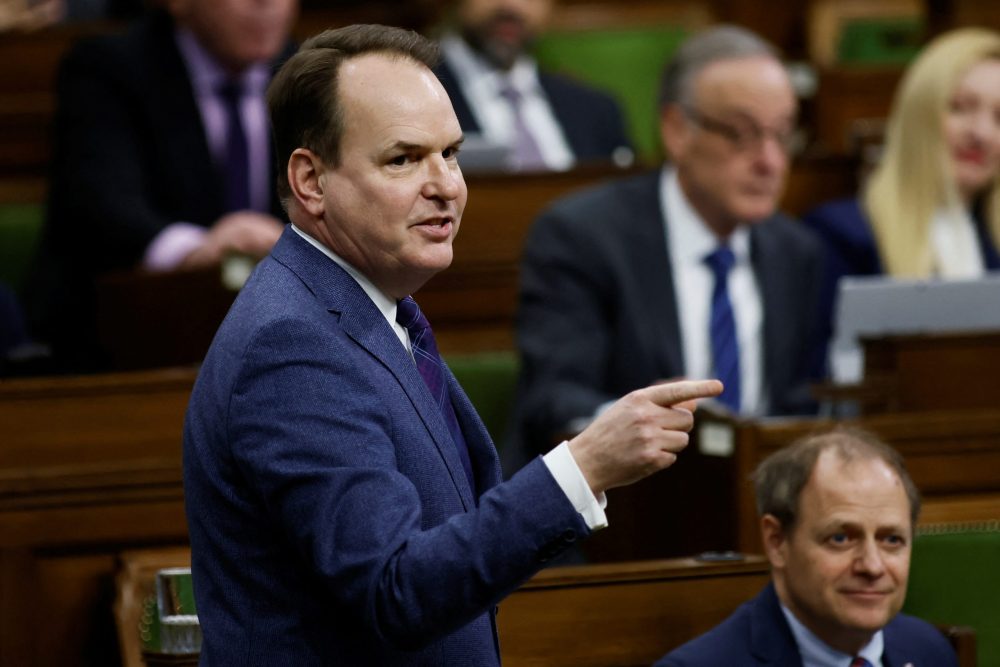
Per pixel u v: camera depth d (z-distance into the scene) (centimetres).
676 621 959
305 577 607
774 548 935
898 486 915
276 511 594
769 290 1419
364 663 607
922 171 1600
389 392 613
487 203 1639
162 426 1126
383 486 582
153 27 1616
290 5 1602
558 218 1398
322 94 622
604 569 952
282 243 644
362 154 615
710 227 1401
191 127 1589
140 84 1582
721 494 1119
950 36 1636
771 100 1362
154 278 1344
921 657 941
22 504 1031
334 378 600
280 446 589
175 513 1054
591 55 2217
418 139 616
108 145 1563
